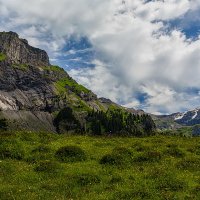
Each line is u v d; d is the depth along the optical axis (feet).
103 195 64.80
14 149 95.71
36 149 98.37
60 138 123.95
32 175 77.46
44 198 63.46
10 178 75.46
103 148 107.14
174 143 118.32
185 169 83.71
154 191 66.49
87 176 74.59
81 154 93.35
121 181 73.41
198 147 111.24
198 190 67.46
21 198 62.18
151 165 86.69
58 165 82.84
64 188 69.67
